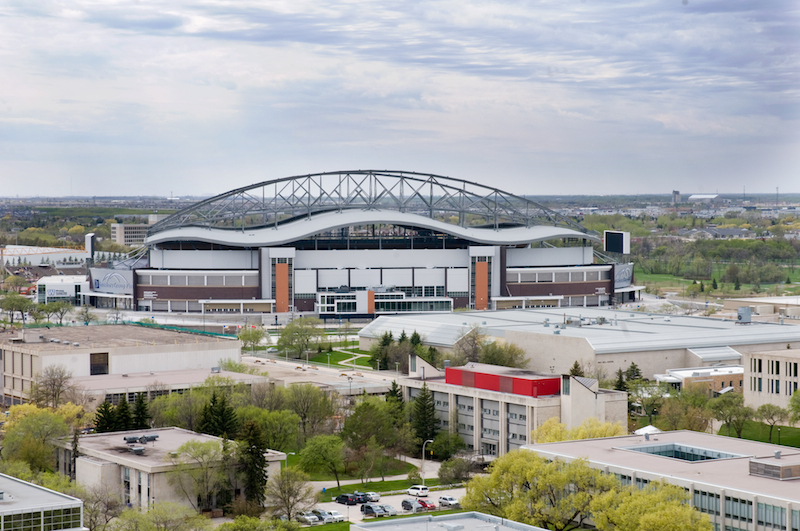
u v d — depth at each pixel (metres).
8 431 182.62
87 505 147.75
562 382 193.62
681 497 130.62
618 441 160.50
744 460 145.12
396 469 197.50
